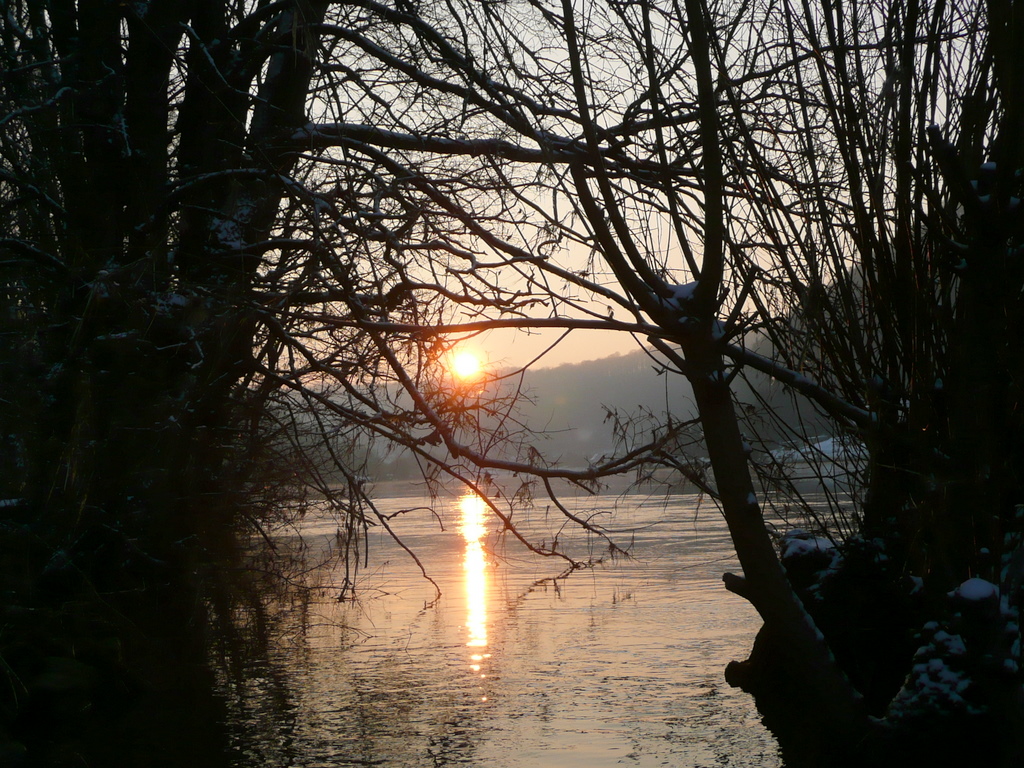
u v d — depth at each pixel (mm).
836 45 4684
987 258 4266
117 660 8062
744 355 5129
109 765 6344
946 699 4770
